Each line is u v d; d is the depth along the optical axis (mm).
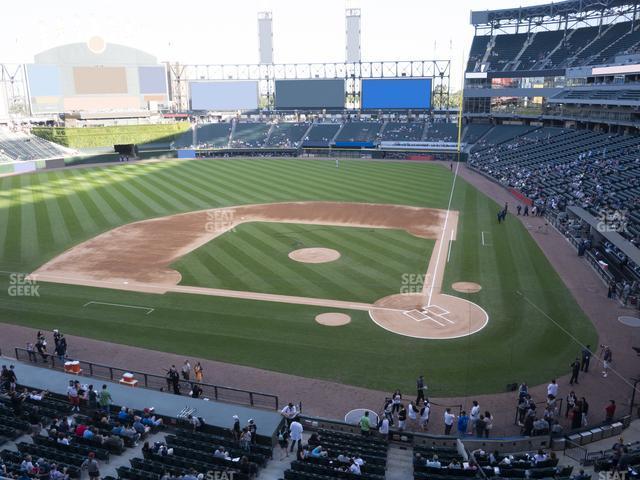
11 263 39594
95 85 112000
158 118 115812
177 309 31500
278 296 33125
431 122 110625
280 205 58094
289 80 115812
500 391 23109
